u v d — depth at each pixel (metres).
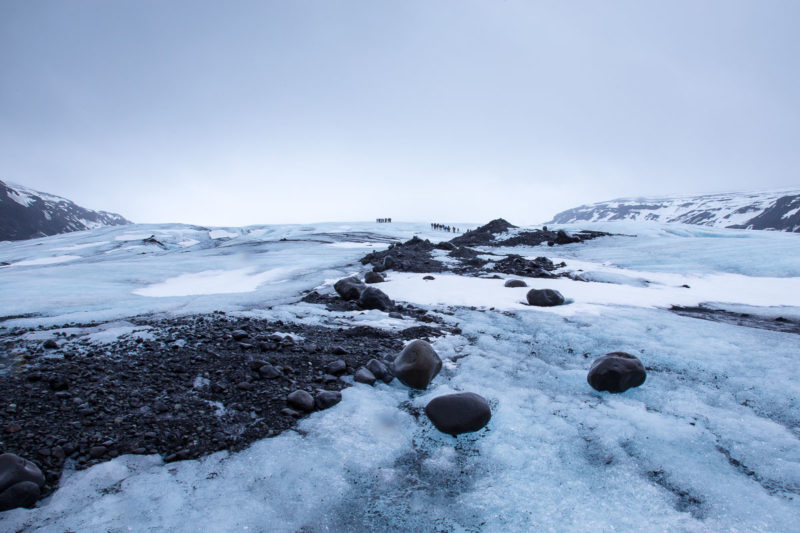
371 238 55.44
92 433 3.92
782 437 4.21
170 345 6.45
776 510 3.14
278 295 12.91
